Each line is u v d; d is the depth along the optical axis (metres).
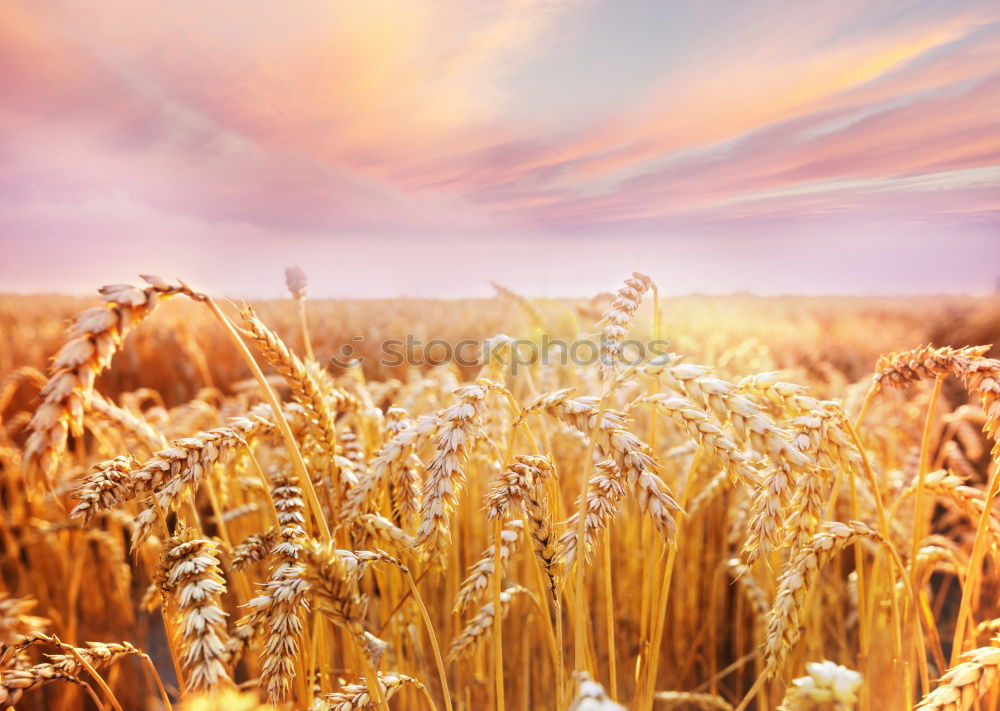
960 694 1.06
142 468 1.11
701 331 7.57
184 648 1.04
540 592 1.46
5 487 3.53
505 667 2.38
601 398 1.06
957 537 3.07
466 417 1.15
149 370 6.36
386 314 10.38
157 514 1.15
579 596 1.03
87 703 2.65
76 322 0.80
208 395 3.74
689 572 2.76
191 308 8.52
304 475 1.08
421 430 1.29
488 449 1.85
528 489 1.10
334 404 1.64
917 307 10.48
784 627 1.30
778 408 1.80
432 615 2.37
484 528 2.41
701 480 2.71
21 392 4.82
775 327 8.55
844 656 2.44
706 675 2.83
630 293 1.20
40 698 2.56
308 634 1.42
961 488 1.70
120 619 2.98
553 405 1.19
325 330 8.34
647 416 3.36
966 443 3.02
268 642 1.09
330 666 1.66
